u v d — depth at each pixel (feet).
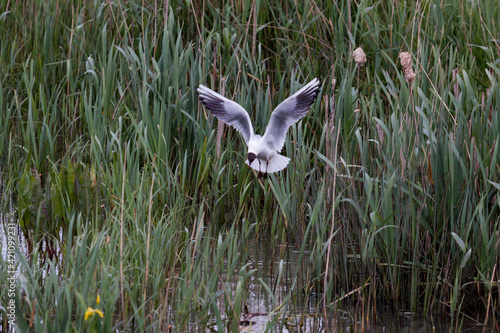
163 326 26.63
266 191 39.40
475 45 41.09
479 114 32.09
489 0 45.24
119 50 44.73
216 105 32.81
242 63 44.70
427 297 30.58
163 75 42.01
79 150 42.04
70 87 47.26
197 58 44.34
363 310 28.94
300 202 36.68
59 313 23.77
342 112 37.50
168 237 31.53
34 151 41.22
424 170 31.32
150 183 37.09
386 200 30.48
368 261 30.53
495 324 28.78
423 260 31.68
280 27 44.98
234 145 43.45
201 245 34.19
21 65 50.01
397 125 31.63
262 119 41.22
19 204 36.09
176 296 29.01
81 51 47.44
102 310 26.61
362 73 45.09
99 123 39.91
